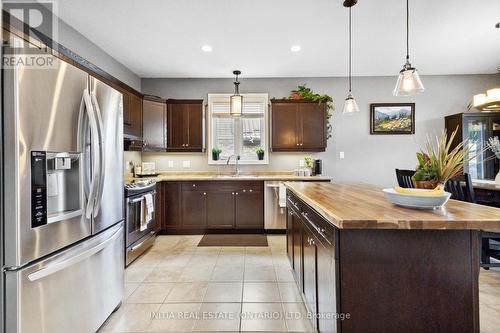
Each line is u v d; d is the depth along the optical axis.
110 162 1.81
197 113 4.28
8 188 1.12
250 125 4.59
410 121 4.46
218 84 4.51
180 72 4.23
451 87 4.45
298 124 4.24
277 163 4.55
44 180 1.24
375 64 3.94
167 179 3.90
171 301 2.06
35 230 1.19
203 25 2.77
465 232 1.17
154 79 4.48
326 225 1.31
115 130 1.89
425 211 1.26
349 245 1.18
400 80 2.09
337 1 2.37
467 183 2.28
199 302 2.04
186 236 3.87
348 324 1.17
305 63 3.88
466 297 1.17
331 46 3.30
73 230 1.42
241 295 2.14
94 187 1.53
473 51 3.50
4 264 1.12
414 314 1.17
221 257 3.01
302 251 1.95
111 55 3.54
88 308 1.56
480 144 3.99
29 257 1.17
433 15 2.61
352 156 4.52
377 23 2.75
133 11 2.50
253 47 3.32
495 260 2.84
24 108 1.14
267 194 3.92
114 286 1.87
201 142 4.27
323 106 4.24
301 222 1.98
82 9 2.46
